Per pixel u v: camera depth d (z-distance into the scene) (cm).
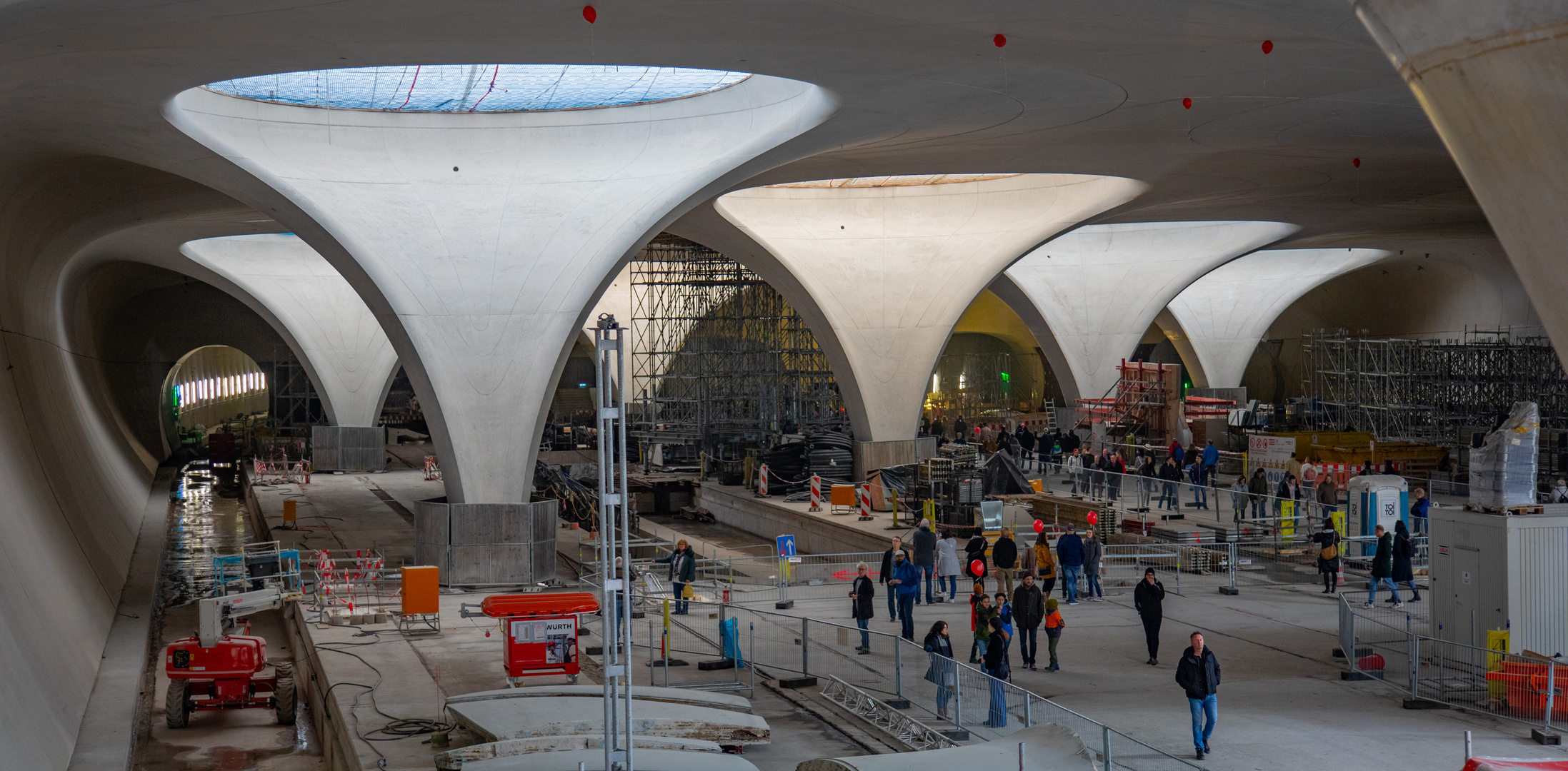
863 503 3653
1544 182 583
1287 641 2020
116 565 2928
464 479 2767
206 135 2350
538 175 2703
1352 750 1377
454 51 1816
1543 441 4391
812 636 1927
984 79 2095
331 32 1658
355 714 1655
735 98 2641
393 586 2884
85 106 1973
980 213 4069
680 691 1555
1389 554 2261
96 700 1869
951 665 1515
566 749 1321
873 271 4175
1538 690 1489
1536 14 539
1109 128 2631
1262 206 4072
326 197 2628
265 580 2758
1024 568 2366
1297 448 4528
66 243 3250
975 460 4016
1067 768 1071
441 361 2725
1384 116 2506
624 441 1127
